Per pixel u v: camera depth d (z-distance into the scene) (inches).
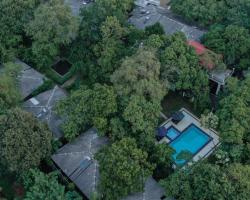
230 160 2815.0
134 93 2883.9
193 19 3754.9
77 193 2593.5
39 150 2620.6
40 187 2509.8
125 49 3284.9
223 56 3403.1
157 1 4094.5
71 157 2807.6
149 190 2625.5
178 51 3100.4
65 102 2930.6
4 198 2704.2
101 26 3344.0
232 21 3617.1
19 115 2637.8
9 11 3440.0
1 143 2573.8
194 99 3245.6
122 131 2819.9
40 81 3358.8
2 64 3457.2
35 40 3449.8
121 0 3693.4
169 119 3203.7
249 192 2384.4
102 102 2817.4
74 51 3523.6
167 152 2765.7
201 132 3125.0
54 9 3314.5
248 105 2933.1
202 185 2450.8
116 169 2476.6
